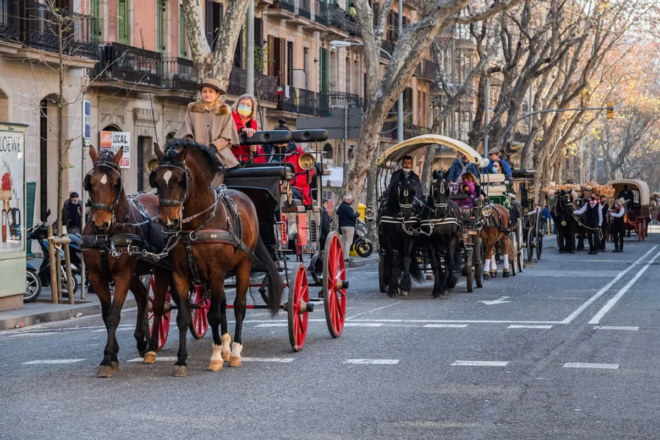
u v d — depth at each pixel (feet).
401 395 29.81
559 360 36.11
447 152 214.48
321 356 37.32
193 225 33.37
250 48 90.27
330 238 41.86
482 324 46.85
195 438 24.68
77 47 93.20
